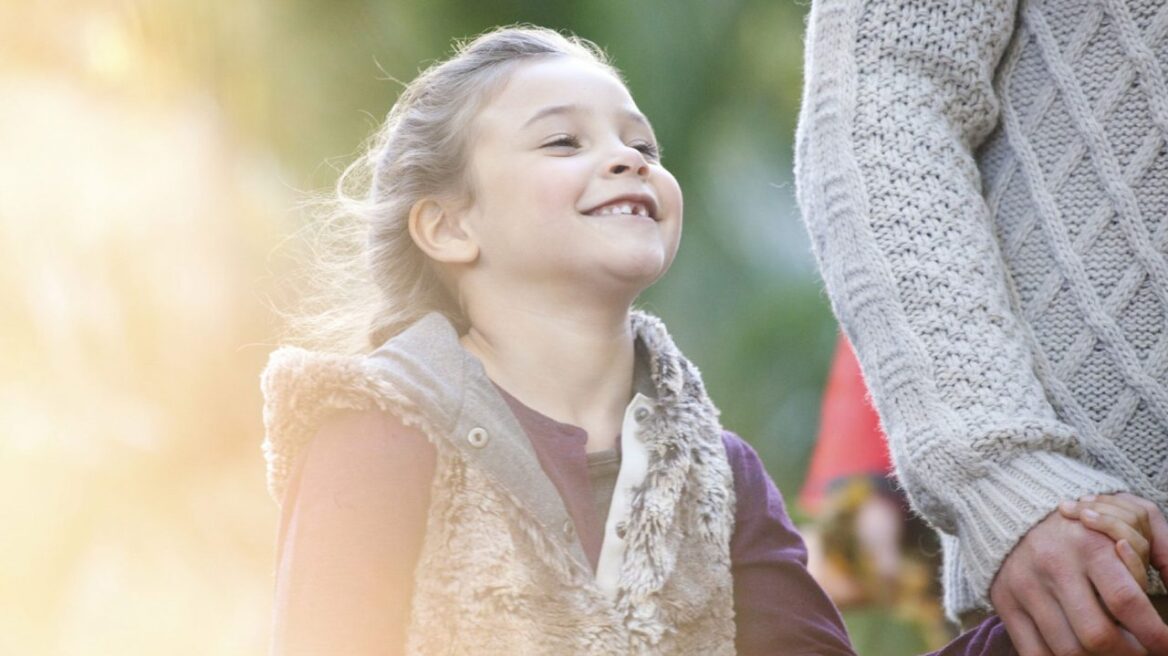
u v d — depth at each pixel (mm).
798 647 3426
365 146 4293
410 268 3586
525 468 3146
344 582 3047
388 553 3076
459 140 3480
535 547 3098
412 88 3695
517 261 3377
